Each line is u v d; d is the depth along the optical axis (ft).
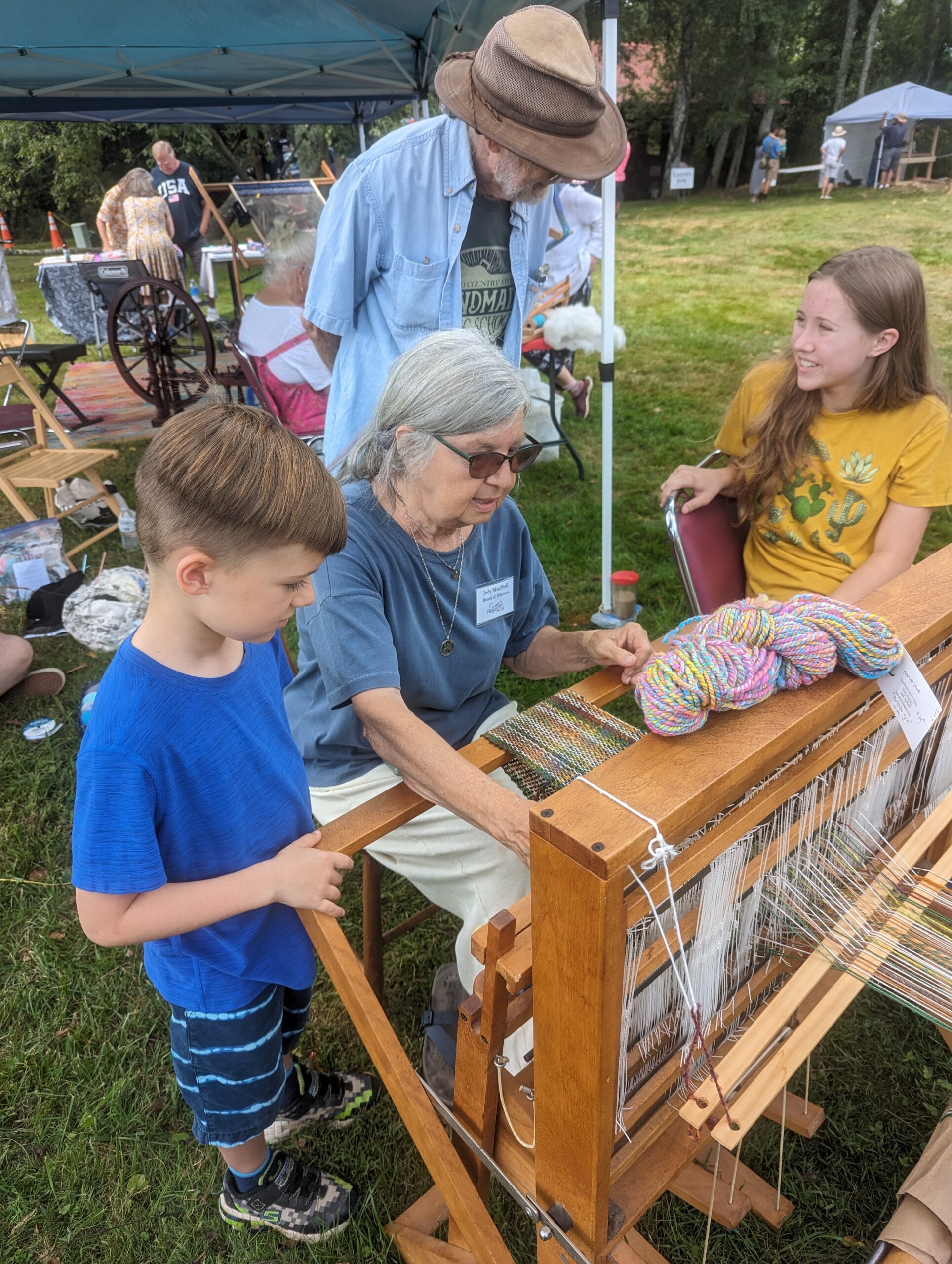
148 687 3.23
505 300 9.34
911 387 6.19
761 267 30.14
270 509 2.84
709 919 3.18
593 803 2.40
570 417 19.21
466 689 5.28
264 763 3.71
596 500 15.38
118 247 26.23
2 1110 5.82
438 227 8.32
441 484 4.21
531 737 4.33
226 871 3.75
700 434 18.24
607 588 11.53
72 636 11.22
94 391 23.00
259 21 14.28
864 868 3.88
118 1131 5.65
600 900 2.25
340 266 8.44
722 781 2.52
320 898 3.52
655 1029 3.35
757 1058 3.16
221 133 53.52
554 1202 3.29
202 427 2.87
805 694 2.95
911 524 6.41
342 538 3.14
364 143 24.11
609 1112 2.78
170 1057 6.13
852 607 3.04
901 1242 3.09
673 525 6.93
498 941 3.06
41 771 9.12
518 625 5.55
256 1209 4.93
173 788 3.37
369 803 4.03
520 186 8.06
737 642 2.90
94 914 3.28
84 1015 6.48
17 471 12.76
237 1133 4.37
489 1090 3.52
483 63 7.23
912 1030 6.15
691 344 24.09
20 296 35.73
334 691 4.41
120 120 20.59
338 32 15.15
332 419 9.27
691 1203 4.95
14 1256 5.02
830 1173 5.25
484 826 3.78
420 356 4.21
